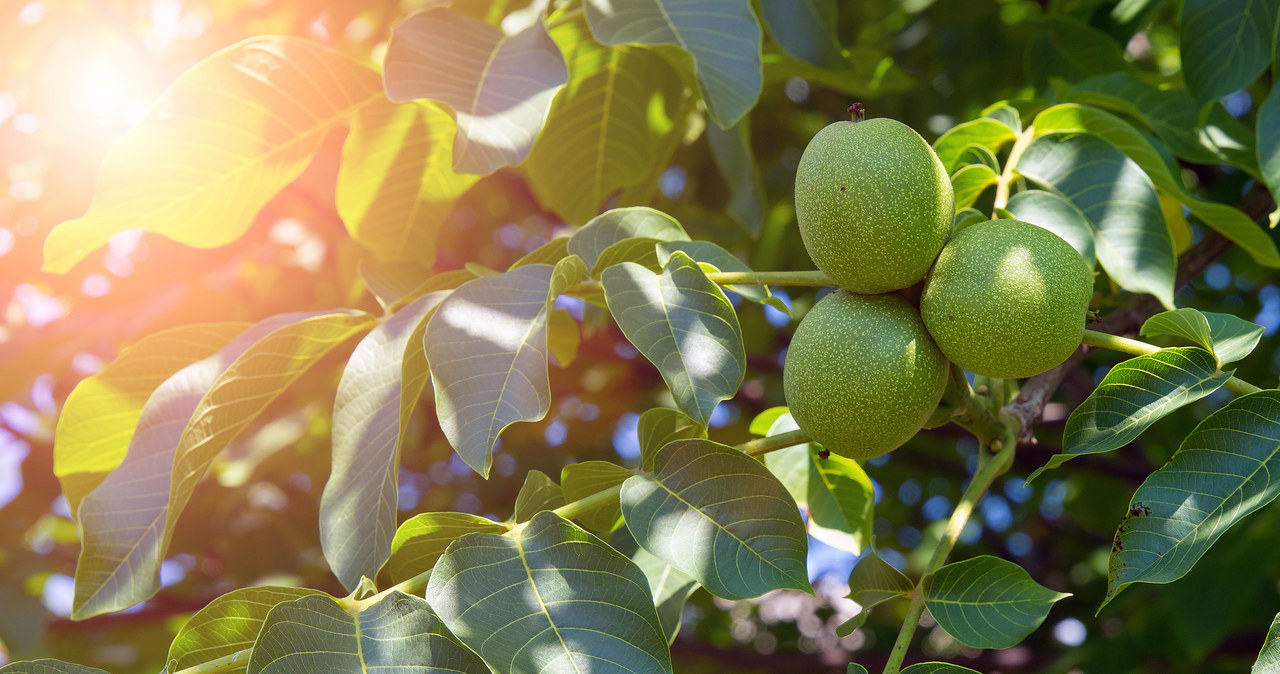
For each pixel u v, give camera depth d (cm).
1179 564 55
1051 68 86
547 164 86
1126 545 56
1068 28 85
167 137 67
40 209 107
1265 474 56
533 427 149
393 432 60
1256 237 70
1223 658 127
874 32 123
